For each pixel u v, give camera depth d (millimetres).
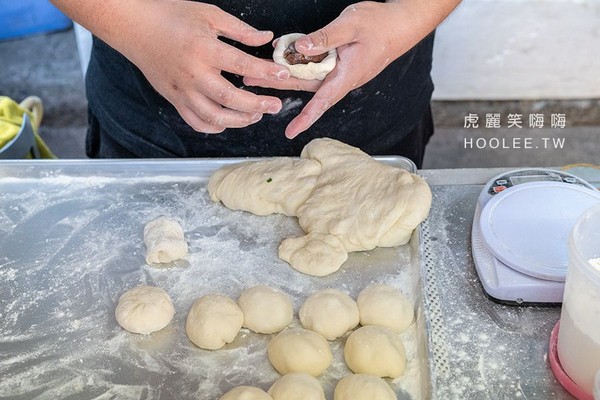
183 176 1285
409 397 933
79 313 1050
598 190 1172
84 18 1095
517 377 924
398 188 1136
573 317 844
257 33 1058
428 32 1203
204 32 1042
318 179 1216
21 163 1277
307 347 950
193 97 1081
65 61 3168
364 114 1406
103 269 1121
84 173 1281
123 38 1086
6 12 3174
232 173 1232
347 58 1100
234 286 1088
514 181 1172
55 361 978
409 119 1501
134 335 1013
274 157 1299
